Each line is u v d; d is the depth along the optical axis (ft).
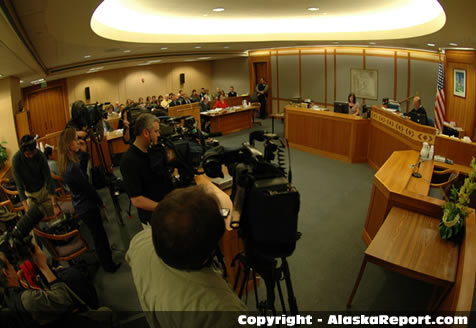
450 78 25.17
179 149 7.83
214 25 23.93
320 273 12.05
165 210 2.62
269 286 5.32
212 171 5.07
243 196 4.33
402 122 18.92
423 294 10.93
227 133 34.40
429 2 16.03
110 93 43.52
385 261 9.57
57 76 31.27
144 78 46.60
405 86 30.63
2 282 5.17
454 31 14.52
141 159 8.41
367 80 34.09
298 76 40.70
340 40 26.84
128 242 13.52
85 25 11.82
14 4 6.79
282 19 23.09
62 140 10.08
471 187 10.05
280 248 4.46
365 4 16.90
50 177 12.55
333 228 15.16
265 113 44.16
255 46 33.96
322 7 17.76
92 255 12.74
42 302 5.37
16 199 15.07
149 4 14.73
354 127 23.27
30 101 33.88
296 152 26.91
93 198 10.60
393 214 11.85
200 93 50.29
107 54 26.61
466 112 23.34
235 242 10.14
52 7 7.96
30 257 6.02
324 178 21.20
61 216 12.87
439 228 10.67
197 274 2.73
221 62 50.55
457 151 16.30
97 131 17.35
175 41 23.08
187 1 14.40
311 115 25.73
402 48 29.91
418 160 16.29
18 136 20.77
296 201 4.23
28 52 12.66
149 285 2.92
